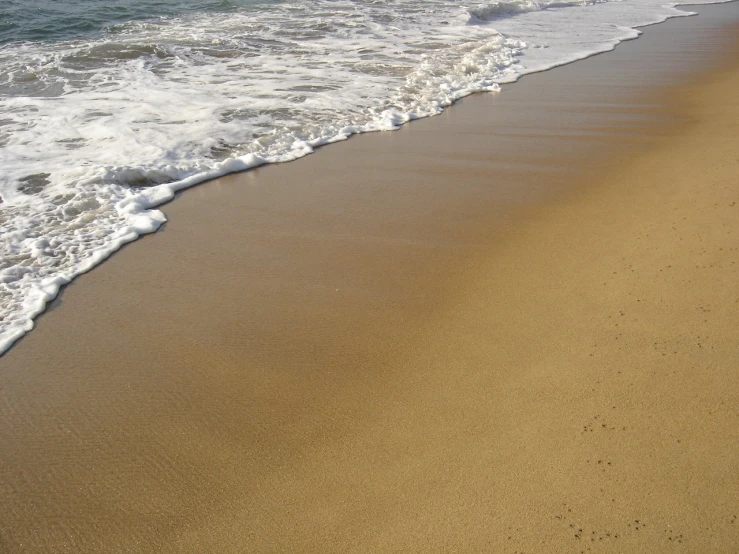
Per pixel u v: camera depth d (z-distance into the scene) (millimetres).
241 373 2998
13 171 5340
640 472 2293
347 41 11070
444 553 2059
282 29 11844
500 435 2523
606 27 13695
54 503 2342
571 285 3582
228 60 9461
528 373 2869
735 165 5207
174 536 2188
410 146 6258
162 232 4523
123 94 7629
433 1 15992
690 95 7926
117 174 5324
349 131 6703
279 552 2105
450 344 3127
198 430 2656
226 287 3773
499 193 5016
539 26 13742
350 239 4316
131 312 3549
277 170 5699
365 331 3277
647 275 3586
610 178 5219
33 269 3988
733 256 3674
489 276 3756
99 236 4430
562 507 2184
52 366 3107
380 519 2195
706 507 2139
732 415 2516
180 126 6590
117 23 11828
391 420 2646
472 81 8781
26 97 7457
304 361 3061
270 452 2521
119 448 2582
